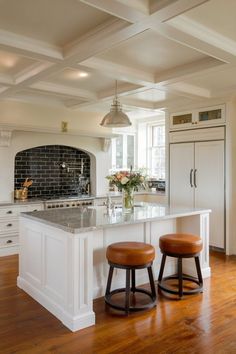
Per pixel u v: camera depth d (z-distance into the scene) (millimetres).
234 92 4738
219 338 2561
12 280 3873
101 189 6605
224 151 5082
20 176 5711
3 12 2449
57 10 2416
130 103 5426
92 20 2572
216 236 5219
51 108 5688
